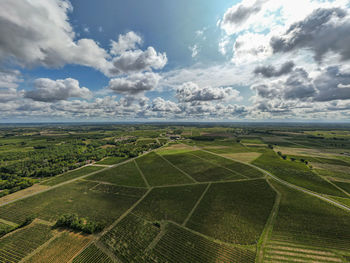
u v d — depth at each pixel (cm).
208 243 4750
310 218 5800
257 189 8188
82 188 8731
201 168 11825
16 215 6344
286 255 4281
